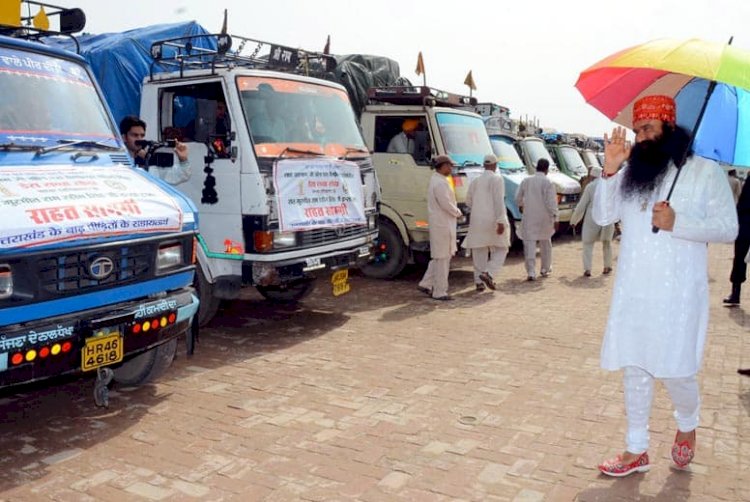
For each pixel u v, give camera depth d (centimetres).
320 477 377
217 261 655
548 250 1080
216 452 410
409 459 401
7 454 408
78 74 507
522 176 1355
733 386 539
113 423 457
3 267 360
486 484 370
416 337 686
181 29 789
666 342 349
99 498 353
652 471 385
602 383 542
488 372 570
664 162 348
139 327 432
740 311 835
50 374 386
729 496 356
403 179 981
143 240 432
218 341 669
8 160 420
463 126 1038
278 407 487
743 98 350
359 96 1032
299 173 662
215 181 646
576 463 396
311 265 668
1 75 450
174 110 716
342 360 604
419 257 1081
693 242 349
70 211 395
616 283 367
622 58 341
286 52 755
